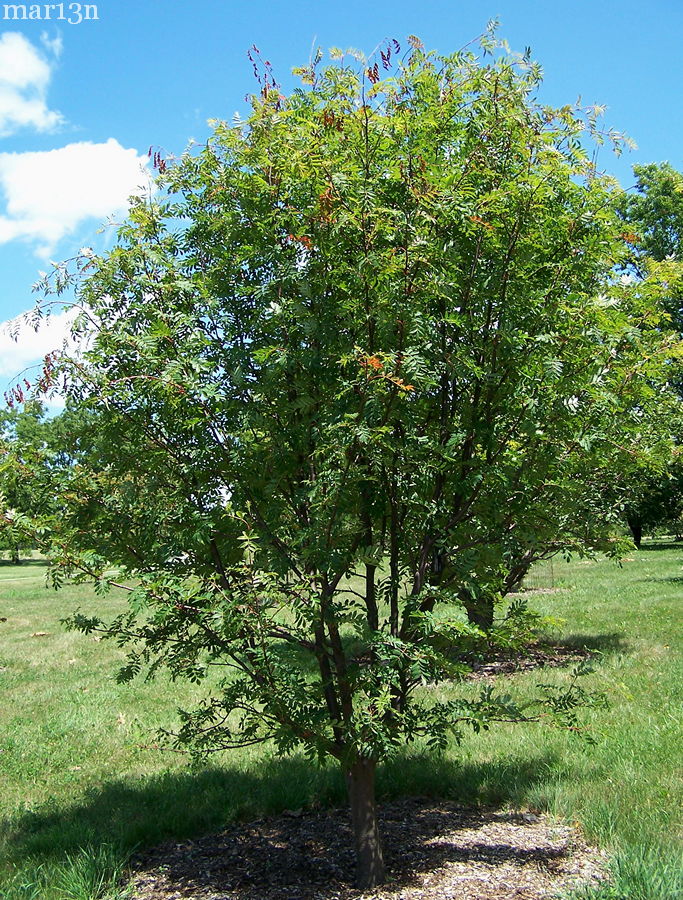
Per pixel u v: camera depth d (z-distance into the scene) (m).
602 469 6.06
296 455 4.24
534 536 4.43
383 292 3.81
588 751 6.32
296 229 4.10
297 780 6.11
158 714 8.77
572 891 3.96
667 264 4.55
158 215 4.53
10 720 8.95
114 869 4.63
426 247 3.84
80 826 5.36
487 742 6.86
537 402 3.99
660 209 20.22
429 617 3.94
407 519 4.60
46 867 4.75
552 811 5.31
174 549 4.13
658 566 26.50
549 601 17.64
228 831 5.38
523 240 4.31
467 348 4.22
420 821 5.33
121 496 4.30
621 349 4.39
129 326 4.32
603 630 13.06
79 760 7.35
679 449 6.62
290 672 4.11
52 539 4.17
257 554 4.05
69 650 14.02
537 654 11.09
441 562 4.67
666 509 29.20
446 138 4.37
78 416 4.42
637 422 4.92
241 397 4.29
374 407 3.82
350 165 3.93
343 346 3.98
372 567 4.64
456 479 4.49
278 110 4.30
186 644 4.25
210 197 4.29
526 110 4.32
